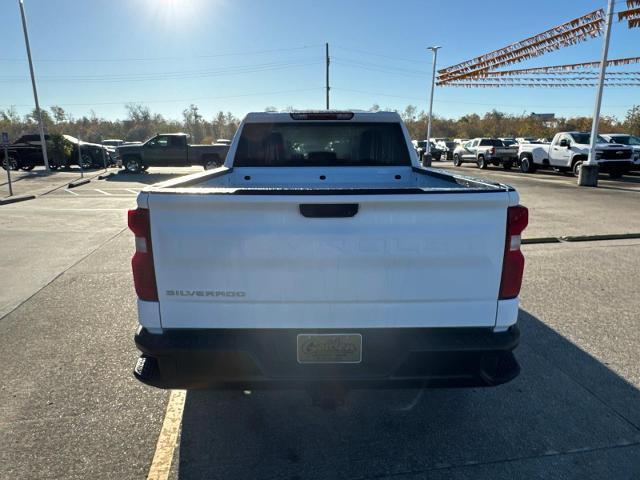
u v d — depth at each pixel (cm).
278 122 457
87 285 583
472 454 270
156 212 230
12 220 1095
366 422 302
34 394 334
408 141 469
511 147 2631
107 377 358
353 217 229
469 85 3238
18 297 539
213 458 267
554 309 489
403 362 238
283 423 301
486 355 243
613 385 343
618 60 2556
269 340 242
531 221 1004
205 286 236
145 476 253
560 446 276
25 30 2392
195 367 242
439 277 236
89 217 1141
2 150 2641
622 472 254
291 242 230
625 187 1673
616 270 630
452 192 227
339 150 468
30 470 257
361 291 235
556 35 1955
